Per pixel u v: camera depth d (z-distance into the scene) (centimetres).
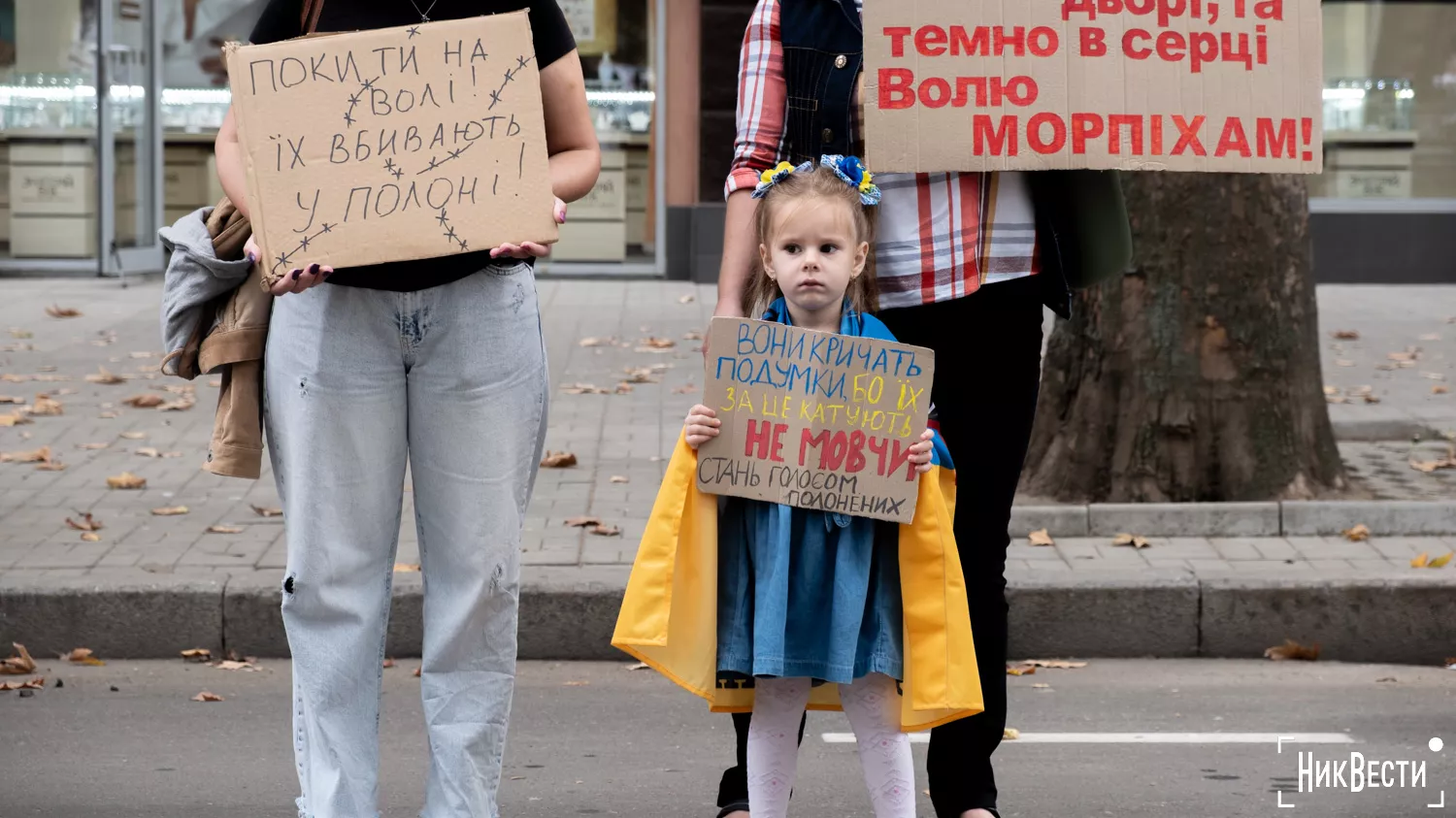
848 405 340
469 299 340
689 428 343
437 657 354
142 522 708
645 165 1543
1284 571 642
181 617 607
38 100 1546
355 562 347
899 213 366
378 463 344
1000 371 375
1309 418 757
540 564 642
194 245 344
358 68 327
